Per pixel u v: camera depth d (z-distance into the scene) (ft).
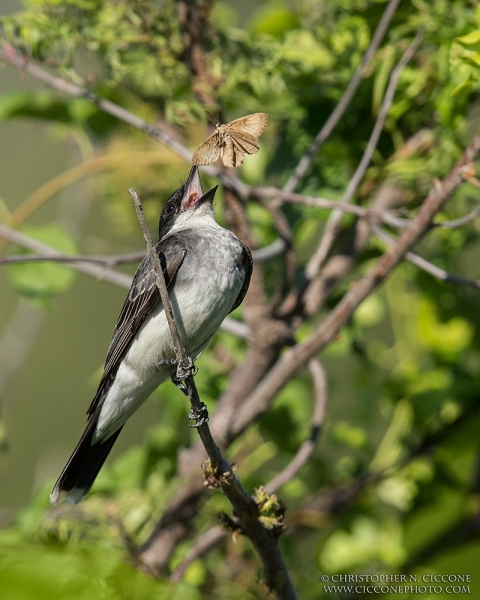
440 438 36.14
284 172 36.86
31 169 50.11
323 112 36.37
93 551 16.47
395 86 31.60
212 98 33.45
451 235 36.99
